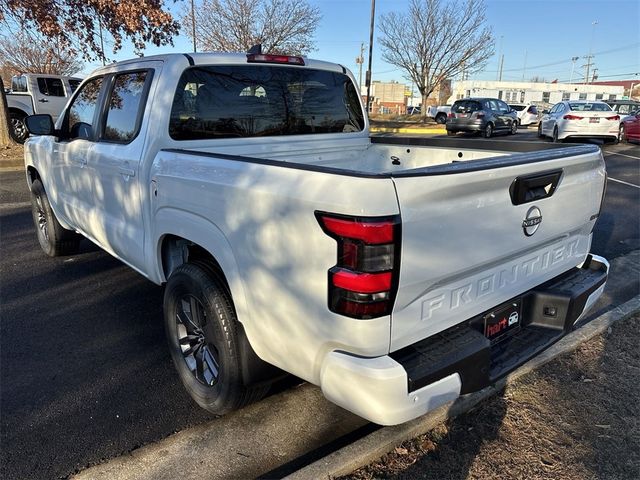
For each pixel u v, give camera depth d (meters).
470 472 2.41
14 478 2.38
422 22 33.00
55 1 12.38
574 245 2.96
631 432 2.71
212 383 2.75
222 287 2.59
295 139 3.84
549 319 2.69
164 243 3.15
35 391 3.08
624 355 3.46
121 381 3.20
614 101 21.14
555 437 2.66
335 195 1.87
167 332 3.05
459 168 2.03
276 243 2.12
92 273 5.04
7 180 10.34
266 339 2.31
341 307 1.91
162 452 2.57
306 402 2.99
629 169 11.66
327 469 2.35
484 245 2.21
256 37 27.42
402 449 2.55
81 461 2.50
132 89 3.47
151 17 12.55
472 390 2.17
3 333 3.80
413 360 2.03
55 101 15.39
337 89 4.13
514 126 24.00
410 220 1.88
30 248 5.89
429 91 34.69
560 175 2.55
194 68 3.23
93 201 4.00
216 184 2.44
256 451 2.58
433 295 2.10
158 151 3.08
